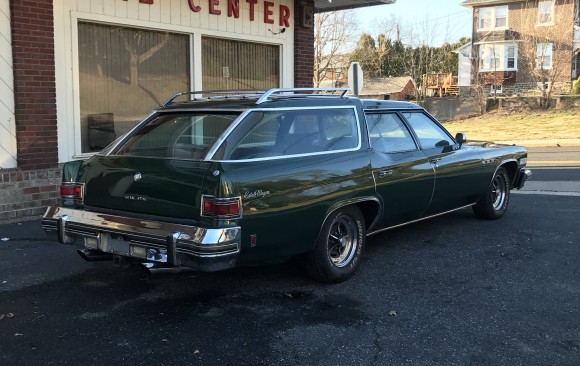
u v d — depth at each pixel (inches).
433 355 144.3
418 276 207.3
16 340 152.6
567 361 140.8
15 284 198.4
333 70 1496.1
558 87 1432.1
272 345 149.9
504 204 302.0
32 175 293.9
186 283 200.4
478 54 1581.0
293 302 181.5
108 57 333.7
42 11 291.7
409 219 236.4
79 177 184.1
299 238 179.2
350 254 203.3
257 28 410.3
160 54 360.8
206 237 153.0
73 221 179.8
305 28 446.6
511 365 139.0
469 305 178.4
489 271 212.8
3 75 282.2
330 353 145.3
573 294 188.1
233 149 168.2
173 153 179.6
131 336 155.6
